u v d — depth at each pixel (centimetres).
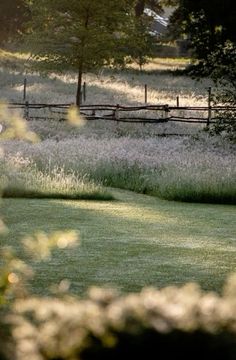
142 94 7050
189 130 4972
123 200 2495
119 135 4741
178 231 1806
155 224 1919
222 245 1609
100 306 456
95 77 8181
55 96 6525
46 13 5941
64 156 3195
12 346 462
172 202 2511
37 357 438
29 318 790
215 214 2169
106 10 5897
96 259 1410
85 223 1895
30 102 6119
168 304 446
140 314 444
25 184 2452
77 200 2405
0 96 6375
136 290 1171
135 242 1620
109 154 3269
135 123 5222
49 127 4822
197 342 434
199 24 8450
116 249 1524
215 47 3869
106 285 1191
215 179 2628
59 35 5881
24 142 3628
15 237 1647
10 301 894
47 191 2442
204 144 3919
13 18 10881
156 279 1256
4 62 9094
